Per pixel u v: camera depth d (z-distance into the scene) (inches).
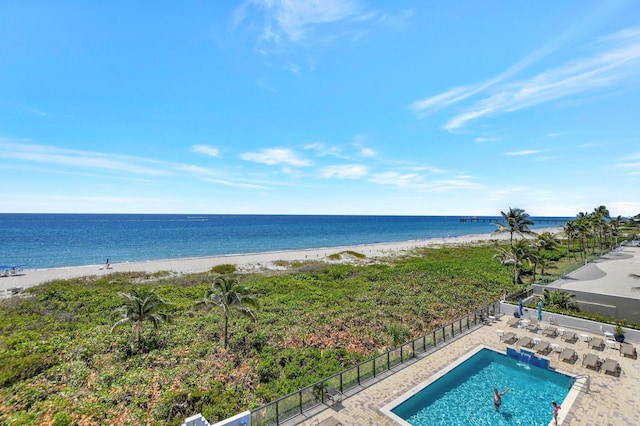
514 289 1507.1
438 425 532.7
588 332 858.1
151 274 1995.6
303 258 2812.5
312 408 545.0
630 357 713.6
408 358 723.4
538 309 935.7
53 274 2044.8
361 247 3747.5
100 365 766.5
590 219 2343.8
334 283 1708.9
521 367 705.0
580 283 1168.2
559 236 3828.7
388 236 5590.6
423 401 596.1
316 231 6373.0
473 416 554.9
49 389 647.8
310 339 919.0
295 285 1643.7
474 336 845.2
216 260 2647.6
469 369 703.7
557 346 749.9
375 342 916.0
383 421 509.4
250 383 688.4
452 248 3366.1
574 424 498.9
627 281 1191.6
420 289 1530.5
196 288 1556.3
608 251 2142.0
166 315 946.7
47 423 514.3
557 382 649.6
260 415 499.2
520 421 538.9
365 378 639.8
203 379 692.7
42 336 946.1
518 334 858.1
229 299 873.5
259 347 872.9
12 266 2062.0
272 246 3860.7
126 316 896.9
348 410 538.3
